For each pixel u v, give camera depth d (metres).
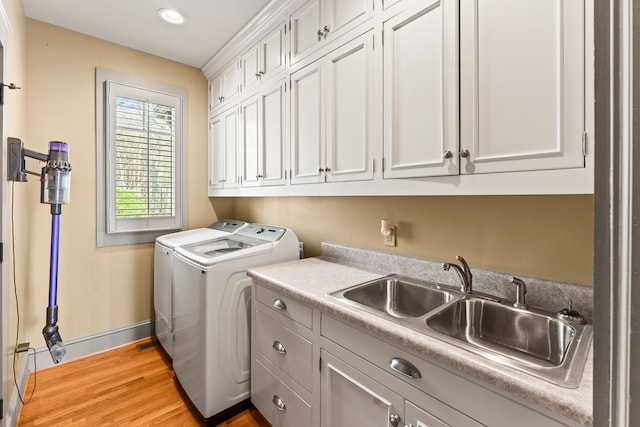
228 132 2.58
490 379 0.75
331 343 1.22
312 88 1.69
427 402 0.91
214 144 2.86
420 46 1.20
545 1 0.89
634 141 0.31
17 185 1.79
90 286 2.39
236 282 1.75
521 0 0.94
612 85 0.33
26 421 1.68
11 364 1.66
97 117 2.38
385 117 1.33
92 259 2.40
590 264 1.10
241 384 1.79
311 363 1.32
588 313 1.08
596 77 0.34
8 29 1.46
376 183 1.37
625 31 0.32
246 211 2.98
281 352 1.50
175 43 2.45
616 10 0.32
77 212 2.32
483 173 1.03
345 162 1.51
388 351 1.02
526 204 1.25
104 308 2.46
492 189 1.01
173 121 2.77
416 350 0.91
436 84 1.15
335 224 2.07
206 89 3.00
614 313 0.33
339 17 1.52
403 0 1.24
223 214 3.14
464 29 1.06
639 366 0.30
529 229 1.24
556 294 1.15
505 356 0.81
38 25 2.14
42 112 2.15
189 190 2.90
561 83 0.87
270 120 2.04
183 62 2.81
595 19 0.34
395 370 0.99
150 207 2.66
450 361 0.83
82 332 2.36
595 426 0.35
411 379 0.95
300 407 1.38
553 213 1.18
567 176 0.86
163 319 2.32
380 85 1.34
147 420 1.71
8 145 1.45
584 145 0.83
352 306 1.17
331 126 1.57
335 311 1.16
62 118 2.23
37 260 2.13
